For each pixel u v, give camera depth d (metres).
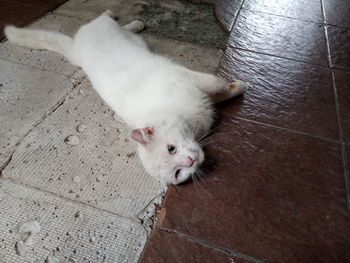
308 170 0.52
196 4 1.00
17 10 0.96
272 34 0.87
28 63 0.76
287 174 0.51
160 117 0.51
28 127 0.60
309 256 0.42
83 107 0.64
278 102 0.65
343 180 0.50
